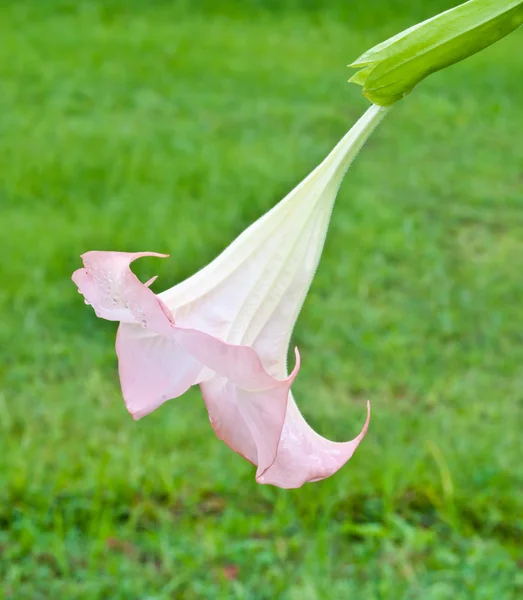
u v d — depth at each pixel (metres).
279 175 7.61
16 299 5.37
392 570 3.49
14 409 4.41
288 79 10.34
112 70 10.46
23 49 11.12
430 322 5.43
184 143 8.27
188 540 3.63
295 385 4.76
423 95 9.51
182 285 1.01
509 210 7.05
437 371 4.95
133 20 12.82
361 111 9.35
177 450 4.18
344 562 3.54
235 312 1.00
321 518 3.78
